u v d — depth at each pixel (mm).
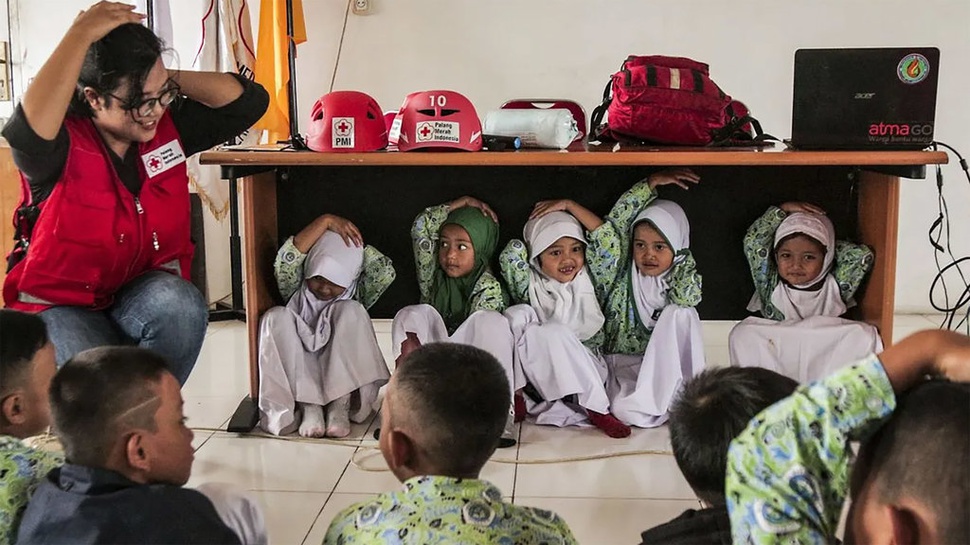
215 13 3635
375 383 2570
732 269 2729
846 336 2449
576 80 3879
